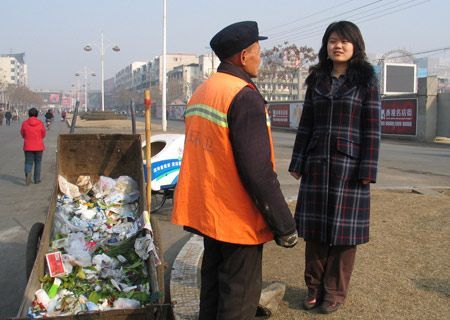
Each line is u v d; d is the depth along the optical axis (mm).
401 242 5766
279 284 4055
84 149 5969
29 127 11539
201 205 2807
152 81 126375
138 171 5859
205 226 2791
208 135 2766
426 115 27062
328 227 3723
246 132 2617
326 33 3744
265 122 2680
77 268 4152
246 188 2686
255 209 2771
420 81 27359
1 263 5883
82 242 4574
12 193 10414
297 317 3842
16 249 6445
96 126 37219
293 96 73688
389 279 4570
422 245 5629
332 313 3883
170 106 78000
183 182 2918
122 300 3711
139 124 43156
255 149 2605
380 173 13391
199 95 2900
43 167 14500
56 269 3979
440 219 6828
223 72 2834
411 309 3924
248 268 2836
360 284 4453
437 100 27312
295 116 38062
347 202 3672
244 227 2756
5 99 121812
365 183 3670
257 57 2906
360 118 3648
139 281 4062
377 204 7984
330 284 3934
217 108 2711
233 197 2736
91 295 3795
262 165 2607
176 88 101312
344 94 3641
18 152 19188
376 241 5824
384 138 30219
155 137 8469
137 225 4887
